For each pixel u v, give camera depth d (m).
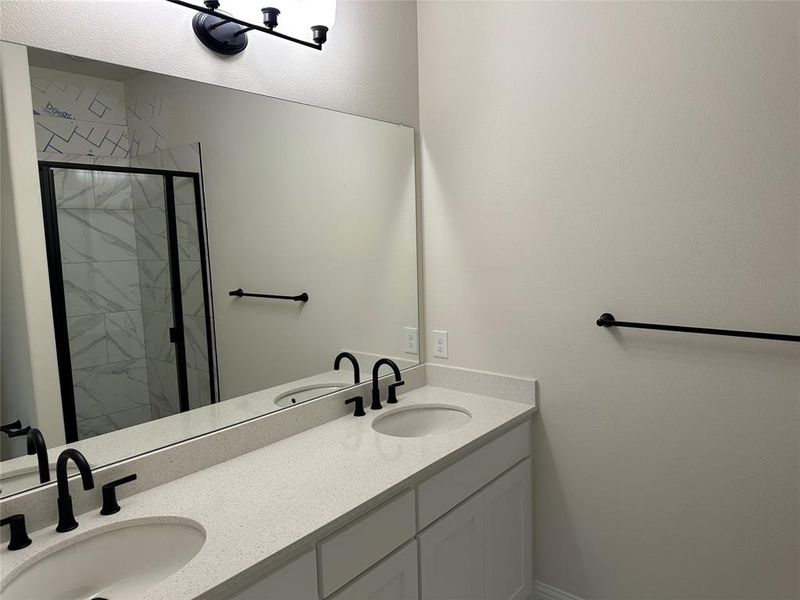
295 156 1.79
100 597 1.19
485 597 1.83
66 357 1.31
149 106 1.44
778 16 1.44
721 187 1.57
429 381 2.30
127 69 1.40
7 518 1.15
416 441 1.69
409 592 1.51
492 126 2.00
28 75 1.24
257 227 1.71
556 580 2.05
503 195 2.00
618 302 1.79
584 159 1.80
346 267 1.98
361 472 1.48
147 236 1.45
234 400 1.66
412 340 2.25
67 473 1.29
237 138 1.64
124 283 1.41
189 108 1.52
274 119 1.73
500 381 2.08
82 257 1.34
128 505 1.33
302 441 1.73
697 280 1.63
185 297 1.54
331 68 1.88
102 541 1.24
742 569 1.65
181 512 1.28
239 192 1.65
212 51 1.57
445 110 2.12
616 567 1.90
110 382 1.39
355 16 1.94
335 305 1.95
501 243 2.03
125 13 1.39
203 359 1.58
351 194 1.98
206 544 1.14
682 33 1.59
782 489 1.56
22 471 1.24
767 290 1.52
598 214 1.79
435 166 2.18
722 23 1.52
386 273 2.13
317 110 1.84
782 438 1.54
